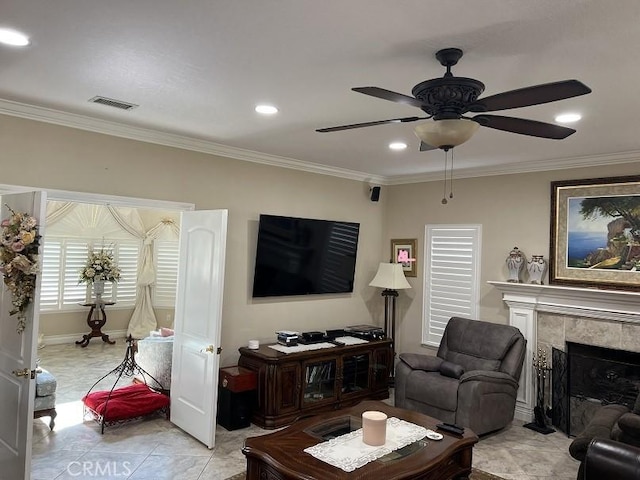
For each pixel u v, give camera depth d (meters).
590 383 4.41
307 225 5.27
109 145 3.88
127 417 4.20
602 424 3.14
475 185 5.45
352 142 4.23
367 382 5.20
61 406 4.75
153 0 1.84
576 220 4.60
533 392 4.77
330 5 1.84
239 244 4.83
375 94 2.04
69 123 3.62
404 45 2.19
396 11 1.88
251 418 4.44
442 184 5.78
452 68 2.42
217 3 1.85
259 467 2.62
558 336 4.64
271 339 5.12
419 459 2.55
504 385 4.32
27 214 2.96
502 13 1.87
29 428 2.81
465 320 5.08
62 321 7.61
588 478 2.40
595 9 1.82
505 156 4.60
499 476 3.54
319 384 4.76
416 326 5.98
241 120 3.59
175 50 2.32
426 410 4.43
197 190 4.46
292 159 5.10
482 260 5.35
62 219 7.60
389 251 6.30
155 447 3.83
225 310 4.73
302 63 2.44
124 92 3.00
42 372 4.24
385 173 5.89
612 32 2.01
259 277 4.90
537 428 4.50
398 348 6.16
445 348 5.08
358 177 5.95
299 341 4.96
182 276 4.35
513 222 5.11
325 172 5.57
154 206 4.16
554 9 1.83
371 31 2.06
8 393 3.06
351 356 5.00
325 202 5.62
